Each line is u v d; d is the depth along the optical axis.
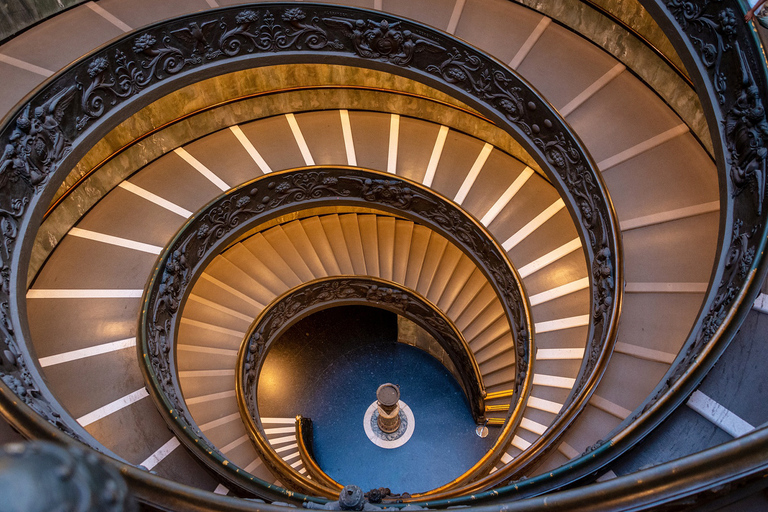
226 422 10.45
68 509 1.11
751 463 2.31
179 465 7.05
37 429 3.26
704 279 7.46
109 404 7.91
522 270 10.70
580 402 6.80
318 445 14.30
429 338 15.66
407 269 13.52
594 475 4.43
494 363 12.94
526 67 9.58
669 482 2.42
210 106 11.38
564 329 9.91
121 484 1.28
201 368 11.05
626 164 8.56
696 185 8.20
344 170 11.65
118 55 8.28
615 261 7.48
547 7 10.01
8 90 8.30
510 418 9.39
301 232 13.67
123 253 9.86
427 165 12.04
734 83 5.77
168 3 9.60
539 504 2.58
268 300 12.27
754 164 5.36
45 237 9.42
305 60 10.16
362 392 15.23
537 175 11.92
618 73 9.44
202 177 11.12
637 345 7.21
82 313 9.07
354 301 14.00
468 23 10.16
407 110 12.45
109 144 10.13
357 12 9.41
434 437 14.36
